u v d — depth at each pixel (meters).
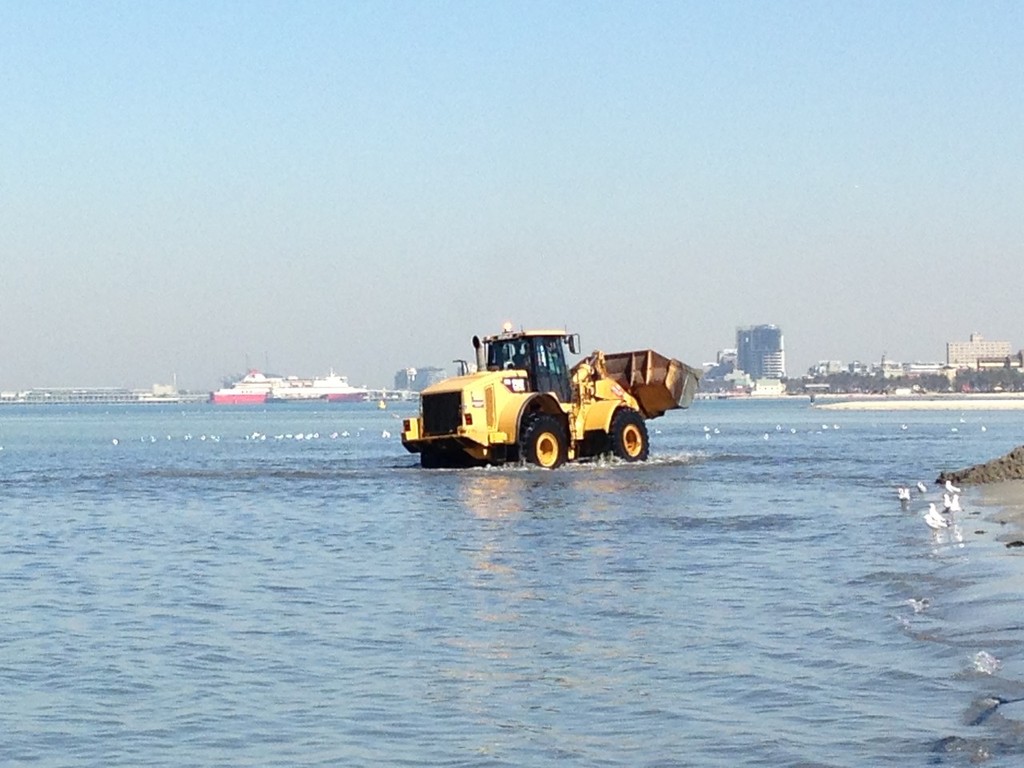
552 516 28.06
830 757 9.88
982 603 15.29
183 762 10.23
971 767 9.41
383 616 16.19
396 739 10.77
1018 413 150.25
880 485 35.66
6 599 17.86
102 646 14.55
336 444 76.00
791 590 17.53
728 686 12.23
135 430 117.69
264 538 24.97
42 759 10.35
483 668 13.23
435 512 29.42
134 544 24.25
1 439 94.50
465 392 40.34
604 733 10.83
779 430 90.62
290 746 10.62
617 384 43.75
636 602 16.89
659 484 36.19
